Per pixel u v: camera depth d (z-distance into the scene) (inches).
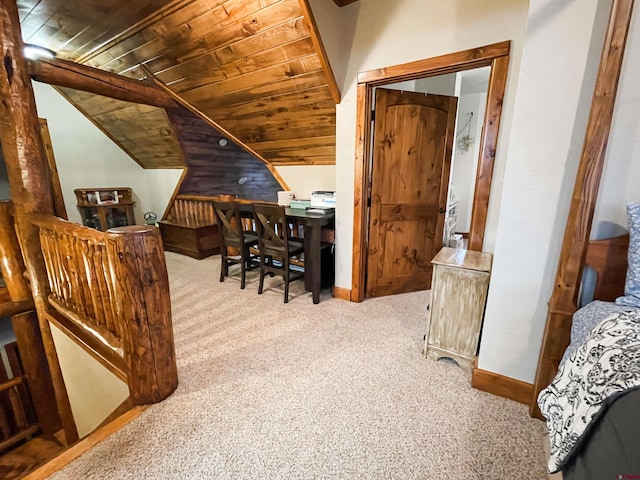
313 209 121.5
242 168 209.6
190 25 94.3
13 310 102.7
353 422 57.7
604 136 43.7
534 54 49.3
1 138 88.6
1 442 103.6
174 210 200.2
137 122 166.4
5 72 84.1
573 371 39.7
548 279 55.5
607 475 27.6
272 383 68.8
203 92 121.3
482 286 67.5
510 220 56.7
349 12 90.6
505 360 62.4
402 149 106.2
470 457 50.3
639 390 29.5
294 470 48.7
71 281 83.7
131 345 60.0
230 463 50.0
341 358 77.8
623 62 44.4
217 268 157.0
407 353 79.6
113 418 62.5
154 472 48.8
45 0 92.3
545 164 51.9
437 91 138.0
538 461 49.4
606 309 44.3
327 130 115.5
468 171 211.3
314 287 110.5
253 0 79.7
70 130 181.5
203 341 86.8
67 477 48.1
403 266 118.5
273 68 97.0
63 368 101.5
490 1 71.4
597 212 49.9
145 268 58.4
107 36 111.0
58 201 137.4
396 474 47.8
